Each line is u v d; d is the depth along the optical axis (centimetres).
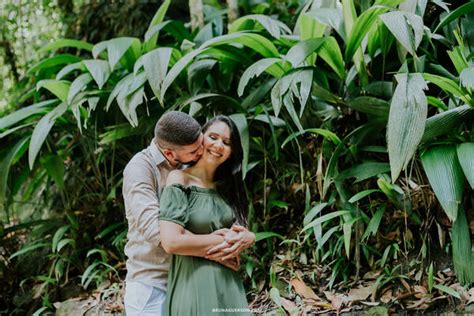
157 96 219
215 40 221
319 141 235
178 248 143
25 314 273
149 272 160
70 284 270
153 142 164
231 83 262
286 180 250
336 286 213
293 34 261
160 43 350
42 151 288
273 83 239
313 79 222
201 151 152
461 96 193
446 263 206
